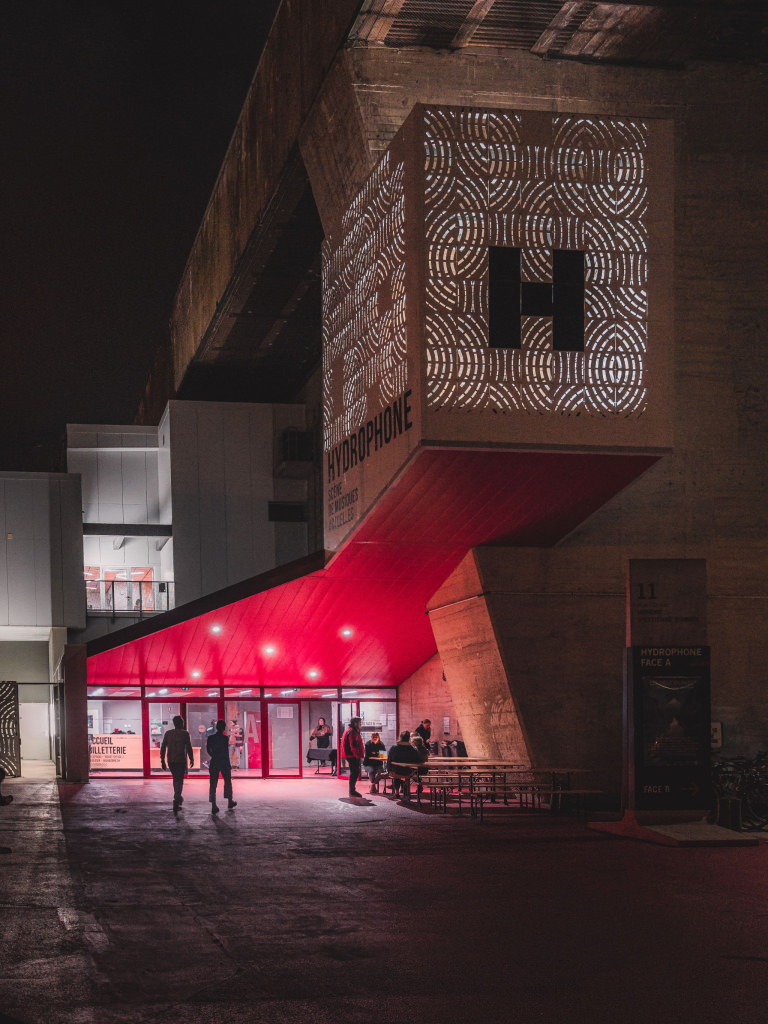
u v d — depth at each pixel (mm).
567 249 16531
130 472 45625
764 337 20453
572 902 9648
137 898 9711
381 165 18000
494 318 16250
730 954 7574
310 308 35719
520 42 19672
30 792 21891
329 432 21359
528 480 17266
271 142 27188
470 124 16359
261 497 42188
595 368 16500
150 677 26516
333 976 6895
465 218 16250
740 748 19469
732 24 19047
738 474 20172
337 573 21281
